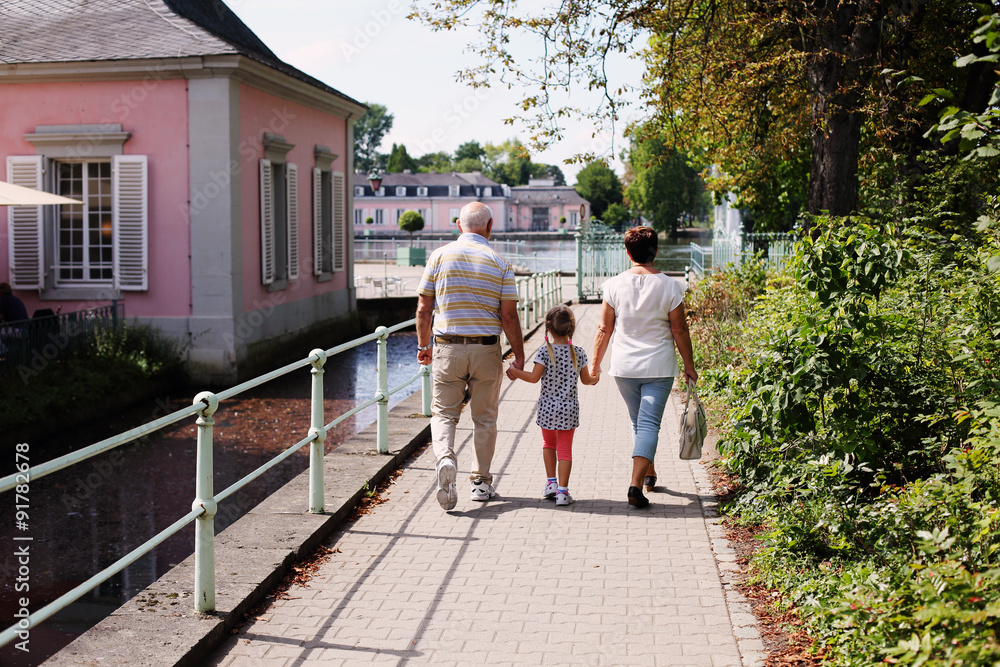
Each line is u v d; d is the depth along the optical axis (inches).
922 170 526.6
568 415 232.8
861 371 208.2
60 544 281.7
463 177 3959.2
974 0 137.1
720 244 900.6
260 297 663.8
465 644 154.8
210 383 609.0
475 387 235.0
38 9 666.2
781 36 483.8
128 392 537.0
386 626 162.7
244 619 166.6
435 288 234.8
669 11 500.4
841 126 446.0
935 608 110.4
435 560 196.2
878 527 171.9
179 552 272.2
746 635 156.6
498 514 228.7
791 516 190.5
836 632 143.3
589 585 180.2
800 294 263.7
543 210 4293.8
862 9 428.1
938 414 201.3
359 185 3703.3
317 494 220.8
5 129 617.6
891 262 214.4
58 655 142.4
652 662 147.1
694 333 463.2
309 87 737.0
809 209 460.8
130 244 611.8
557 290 927.0
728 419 240.2
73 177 629.6
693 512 226.8
